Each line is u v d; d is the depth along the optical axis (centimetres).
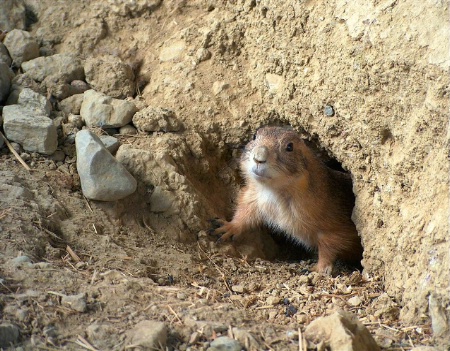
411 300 89
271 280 97
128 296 87
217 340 83
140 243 97
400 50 92
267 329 85
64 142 102
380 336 86
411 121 92
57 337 82
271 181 103
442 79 89
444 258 86
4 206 93
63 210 96
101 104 104
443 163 89
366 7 94
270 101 105
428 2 91
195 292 91
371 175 98
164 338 83
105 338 83
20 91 105
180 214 101
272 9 102
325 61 98
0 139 100
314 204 105
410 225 91
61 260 91
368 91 95
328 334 84
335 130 100
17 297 84
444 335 85
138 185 101
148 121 105
